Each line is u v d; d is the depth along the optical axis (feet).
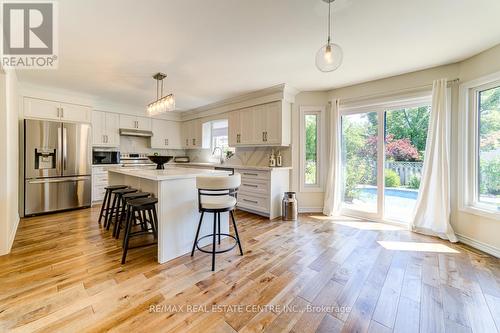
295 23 6.68
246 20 6.54
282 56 8.88
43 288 5.87
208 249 8.47
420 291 5.93
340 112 13.14
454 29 6.98
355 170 12.89
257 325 4.73
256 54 8.71
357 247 8.69
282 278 6.51
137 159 18.17
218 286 6.08
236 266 7.16
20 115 12.22
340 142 13.05
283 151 14.21
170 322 4.77
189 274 6.66
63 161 13.33
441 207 9.59
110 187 10.85
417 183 10.85
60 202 13.25
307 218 12.69
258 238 9.61
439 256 7.95
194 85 12.44
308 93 13.66
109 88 12.94
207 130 19.20
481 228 8.49
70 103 13.94
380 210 11.87
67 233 9.85
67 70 10.25
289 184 14.03
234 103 15.55
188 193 8.15
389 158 11.68
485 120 8.63
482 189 8.75
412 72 10.50
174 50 8.38
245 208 14.21
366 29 7.00
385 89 11.35
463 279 6.48
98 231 10.13
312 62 9.45
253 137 14.38
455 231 9.45
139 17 6.37
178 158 21.02
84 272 6.68
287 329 4.63
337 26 6.84
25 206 12.11
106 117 16.38
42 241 8.96
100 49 8.27
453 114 9.50
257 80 11.69
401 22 6.63
